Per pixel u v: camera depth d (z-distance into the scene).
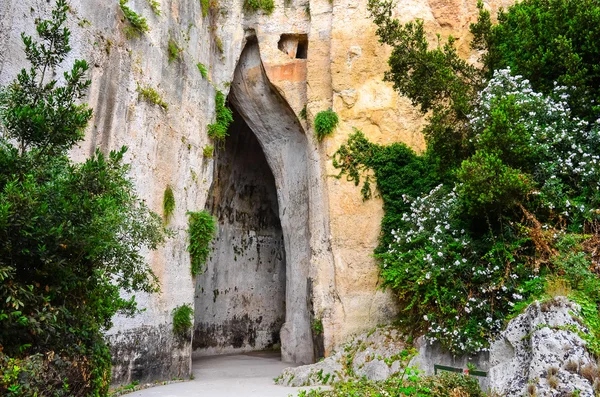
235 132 20.08
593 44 8.62
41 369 3.99
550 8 9.50
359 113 14.69
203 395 8.57
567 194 7.93
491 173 7.61
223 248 19.70
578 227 7.54
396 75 10.69
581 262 6.62
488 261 8.30
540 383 5.38
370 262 13.23
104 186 4.67
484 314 8.05
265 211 21.89
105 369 5.13
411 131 14.38
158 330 10.96
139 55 10.85
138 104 10.70
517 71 9.95
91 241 4.41
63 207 4.18
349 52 15.23
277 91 16.83
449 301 8.53
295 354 15.48
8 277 4.00
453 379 6.14
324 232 14.32
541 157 8.17
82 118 4.66
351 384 6.97
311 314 13.94
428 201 10.47
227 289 19.70
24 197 3.88
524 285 7.30
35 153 4.52
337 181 14.14
